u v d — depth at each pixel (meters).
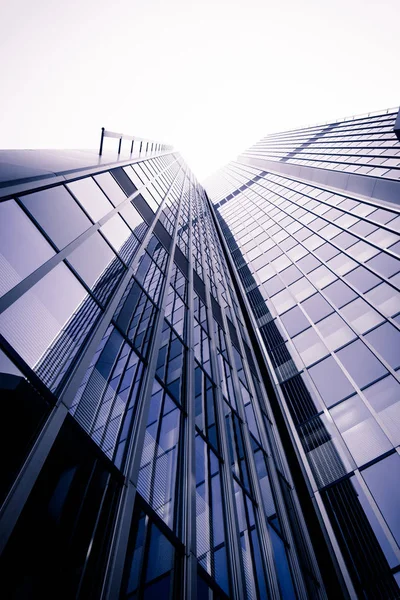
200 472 8.50
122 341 8.76
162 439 7.94
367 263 18.98
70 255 8.36
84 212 10.41
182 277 17.06
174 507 7.00
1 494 4.09
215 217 49.69
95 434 6.17
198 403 10.70
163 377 9.71
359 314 16.62
